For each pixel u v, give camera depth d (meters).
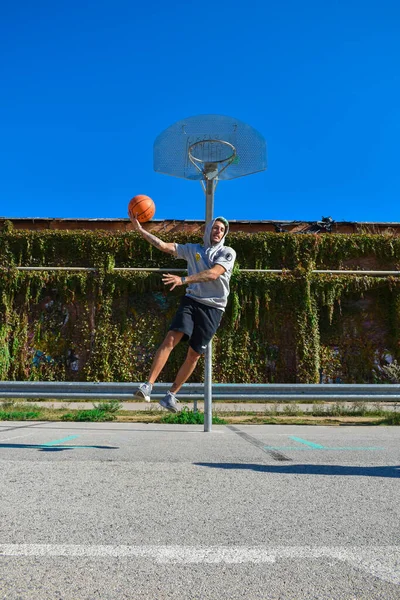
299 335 16.94
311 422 8.63
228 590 1.48
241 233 17.69
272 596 1.45
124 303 17.30
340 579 1.57
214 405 13.34
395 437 5.79
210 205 7.11
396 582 1.55
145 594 1.45
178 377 4.11
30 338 17.20
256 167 7.13
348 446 4.73
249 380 16.78
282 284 17.25
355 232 19.97
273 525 2.13
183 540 1.92
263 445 4.72
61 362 17.08
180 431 6.48
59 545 1.85
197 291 4.08
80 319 17.25
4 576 1.57
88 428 6.80
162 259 17.59
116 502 2.46
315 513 2.33
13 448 4.21
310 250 17.69
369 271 17.69
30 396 9.18
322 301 17.33
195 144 7.25
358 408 10.54
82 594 1.45
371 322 17.66
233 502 2.50
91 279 17.31
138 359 17.00
